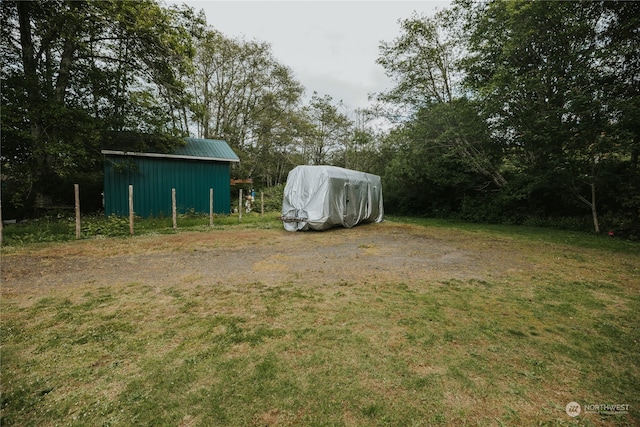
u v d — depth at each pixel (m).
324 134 25.38
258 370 1.91
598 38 8.58
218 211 11.57
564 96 8.52
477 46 10.68
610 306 3.12
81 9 7.99
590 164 8.31
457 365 2.00
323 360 2.04
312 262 4.91
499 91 9.38
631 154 8.17
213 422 1.48
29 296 3.20
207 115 20.83
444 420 1.52
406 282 3.88
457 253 5.84
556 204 11.12
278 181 27.75
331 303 3.10
